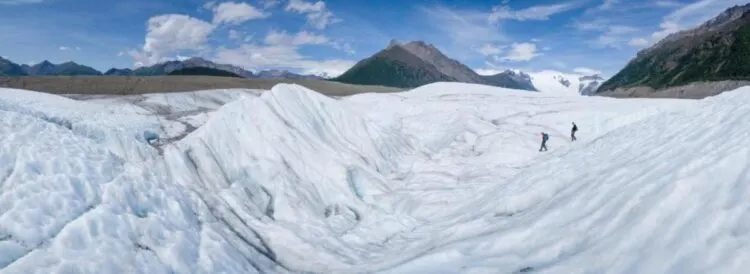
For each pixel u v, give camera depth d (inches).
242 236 477.4
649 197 311.6
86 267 264.7
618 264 262.5
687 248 233.1
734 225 227.0
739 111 422.6
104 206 325.7
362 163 757.3
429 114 1470.2
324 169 684.1
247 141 669.9
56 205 306.2
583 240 320.2
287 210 566.9
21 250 261.6
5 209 284.7
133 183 389.1
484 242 392.8
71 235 282.8
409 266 381.4
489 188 650.8
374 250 492.4
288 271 433.1
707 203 261.0
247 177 621.3
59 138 409.4
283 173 626.8
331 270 425.1
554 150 925.2
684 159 351.3
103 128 681.0
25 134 386.9
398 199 670.5
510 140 1023.0
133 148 618.2
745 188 250.1
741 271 195.3
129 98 1765.5
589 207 368.8
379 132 936.9
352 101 1766.7
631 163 429.4
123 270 282.7
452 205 622.8
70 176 340.8
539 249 337.4
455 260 372.2
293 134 712.4
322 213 604.4
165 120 930.7
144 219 347.6
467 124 1234.6
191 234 386.0
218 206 522.6
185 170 583.8
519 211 475.2
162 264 315.9
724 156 299.3
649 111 1216.2
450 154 1000.2
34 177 325.4
